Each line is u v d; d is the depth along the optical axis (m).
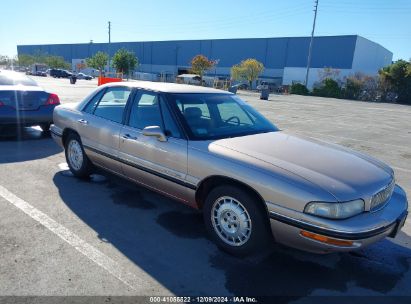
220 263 3.23
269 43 68.75
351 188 2.91
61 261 3.10
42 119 7.69
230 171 3.21
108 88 4.83
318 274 3.15
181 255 3.33
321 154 3.48
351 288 2.99
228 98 4.62
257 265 3.23
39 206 4.24
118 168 4.47
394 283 3.10
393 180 3.48
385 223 2.95
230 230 3.36
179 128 3.76
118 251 3.33
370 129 13.98
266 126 4.41
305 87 54.19
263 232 3.16
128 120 4.32
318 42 62.19
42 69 66.69
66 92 22.94
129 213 4.18
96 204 4.39
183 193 3.70
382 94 48.75
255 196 3.16
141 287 2.81
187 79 61.38
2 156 6.35
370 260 3.45
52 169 5.70
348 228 2.73
